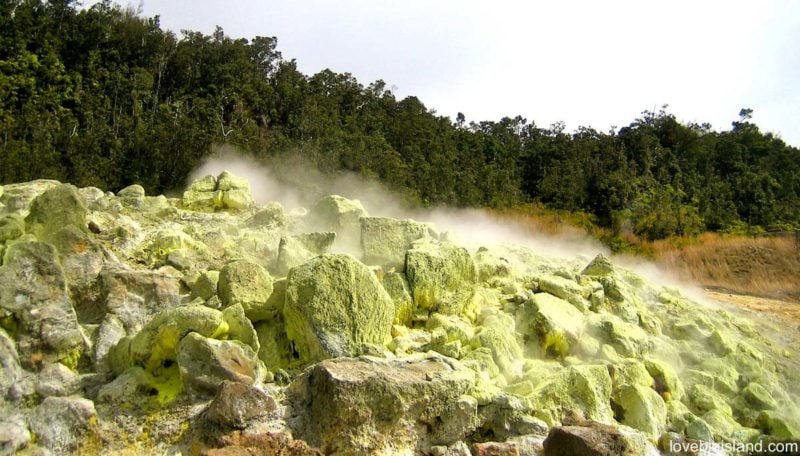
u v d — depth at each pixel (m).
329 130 27.22
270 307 5.67
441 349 5.90
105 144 20.14
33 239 5.53
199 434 4.20
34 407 4.37
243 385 4.36
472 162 30.83
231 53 36.88
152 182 17.64
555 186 28.25
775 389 7.43
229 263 5.80
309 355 5.33
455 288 6.83
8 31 30.47
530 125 45.00
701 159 35.31
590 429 4.70
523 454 4.66
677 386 6.70
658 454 5.35
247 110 29.80
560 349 6.74
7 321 4.54
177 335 4.82
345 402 4.27
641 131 36.00
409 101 41.81
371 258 7.36
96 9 36.69
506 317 6.81
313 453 4.09
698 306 9.51
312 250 7.34
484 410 5.03
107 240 6.79
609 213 24.69
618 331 7.15
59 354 4.67
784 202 29.77
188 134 20.11
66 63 32.03
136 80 31.08
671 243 21.38
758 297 15.11
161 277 5.77
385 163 23.84
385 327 5.75
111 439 4.21
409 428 4.55
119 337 5.15
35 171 15.46
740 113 41.19
